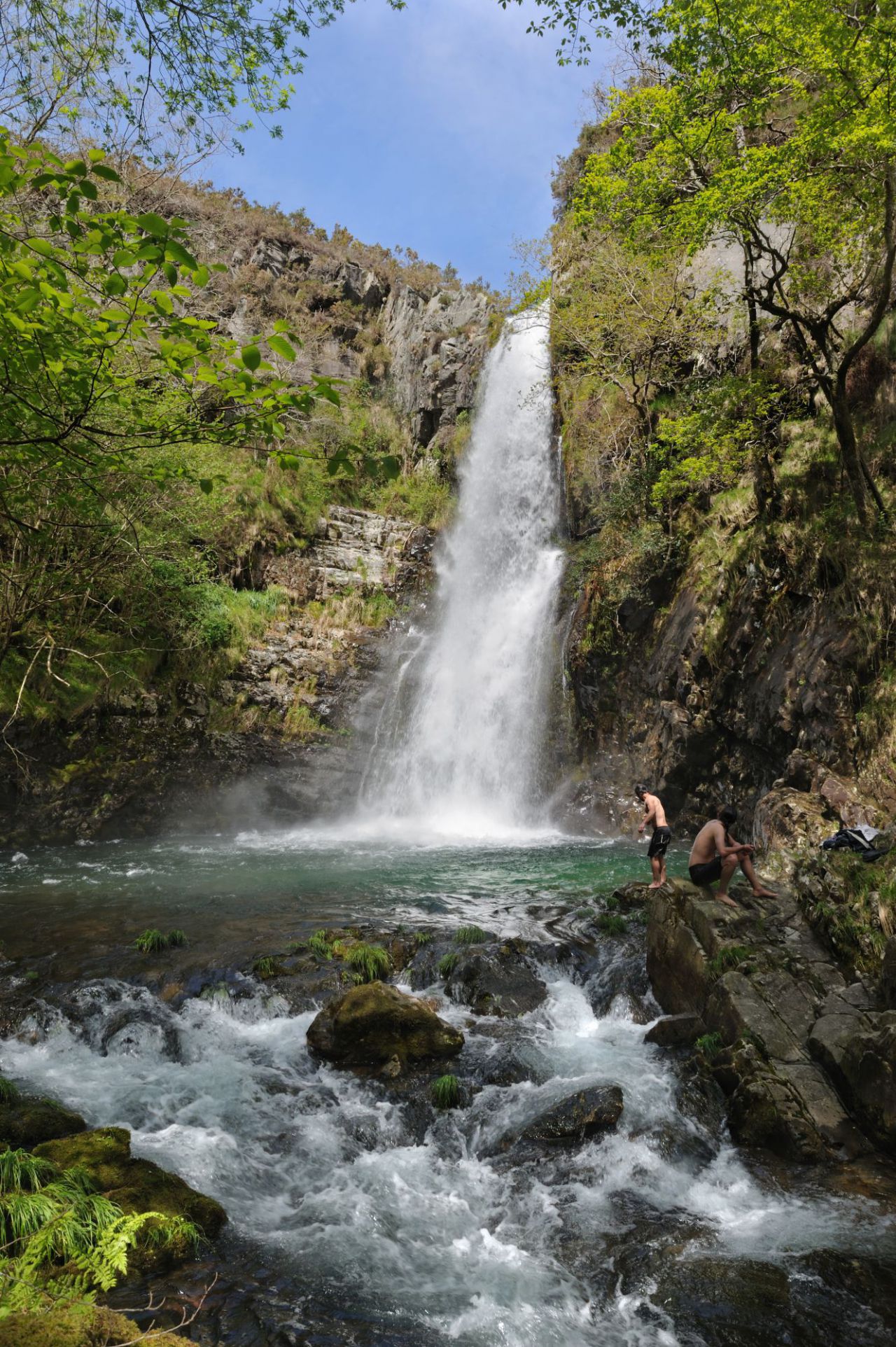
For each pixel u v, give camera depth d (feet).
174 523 64.13
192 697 71.77
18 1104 20.95
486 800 79.15
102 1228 14.51
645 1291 15.65
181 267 12.78
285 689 77.00
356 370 118.83
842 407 46.85
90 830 64.03
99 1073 25.05
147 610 69.21
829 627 48.78
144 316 13.58
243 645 76.69
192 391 16.25
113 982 30.19
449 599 94.32
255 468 87.61
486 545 95.61
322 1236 17.40
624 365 72.43
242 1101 23.30
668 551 64.39
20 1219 14.17
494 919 37.24
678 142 45.52
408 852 58.18
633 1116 22.20
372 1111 22.97
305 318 118.01
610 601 68.80
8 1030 27.27
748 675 55.01
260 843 63.72
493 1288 15.78
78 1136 18.58
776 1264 16.30
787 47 40.04
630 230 51.06
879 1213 17.97
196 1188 18.98
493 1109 22.85
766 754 54.19
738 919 29.53
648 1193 19.30
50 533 29.25
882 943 26.03
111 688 66.03
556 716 75.82
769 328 61.41
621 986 30.25
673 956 28.94
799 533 52.49
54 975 31.04
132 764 66.80
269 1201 18.93
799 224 48.37
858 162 42.68
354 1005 25.77
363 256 138.31
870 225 46.21
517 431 96.27
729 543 58.95
